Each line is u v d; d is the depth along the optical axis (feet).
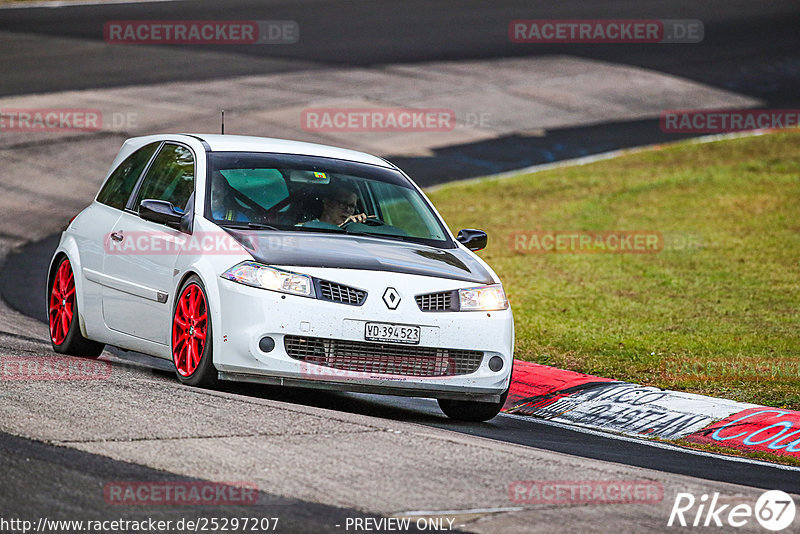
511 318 93.35
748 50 427.33
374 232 96.84
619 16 482.69
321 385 86.33
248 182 96.48
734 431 96.37
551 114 329.31
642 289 167.32
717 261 187.83
